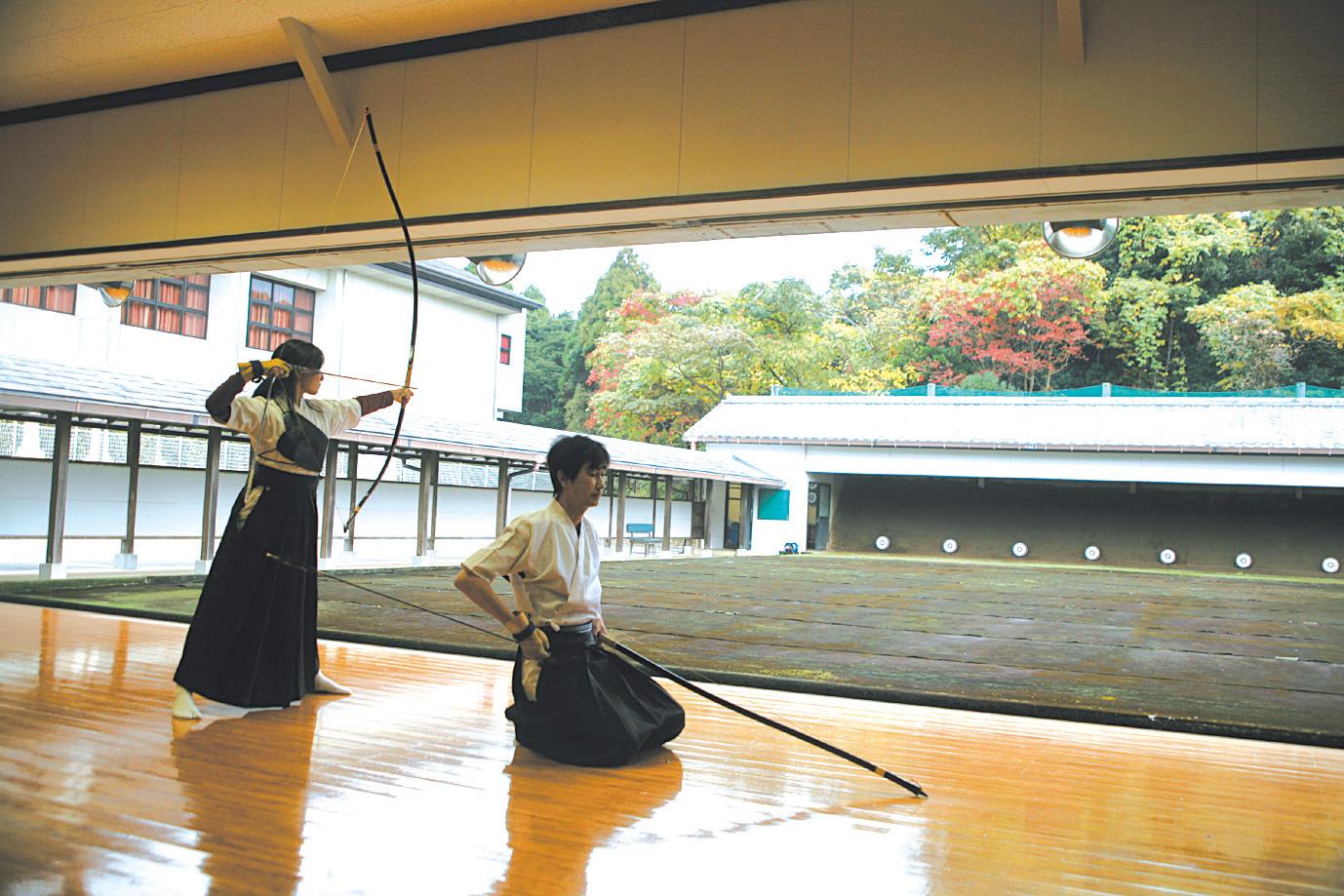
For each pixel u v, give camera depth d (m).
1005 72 4.80
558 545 3.06
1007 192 4.95
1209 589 13.12
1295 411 20.12
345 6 5.62
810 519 22.50
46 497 10.20
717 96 5.37
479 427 14.95
